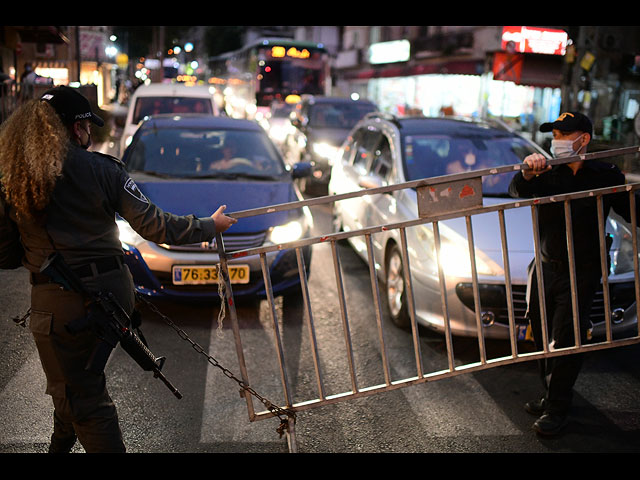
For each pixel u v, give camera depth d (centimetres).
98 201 239
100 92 3228
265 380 402
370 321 511
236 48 5100
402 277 480
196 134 641
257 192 539
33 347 439
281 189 555
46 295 238
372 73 3042
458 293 417
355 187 640
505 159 562
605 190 318
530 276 347
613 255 425
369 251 307
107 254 245
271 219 506
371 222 572
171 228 251
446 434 341
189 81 5169
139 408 360
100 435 253
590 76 1292
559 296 337
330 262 689
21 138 229
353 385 314
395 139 580
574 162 330
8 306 515
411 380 318
